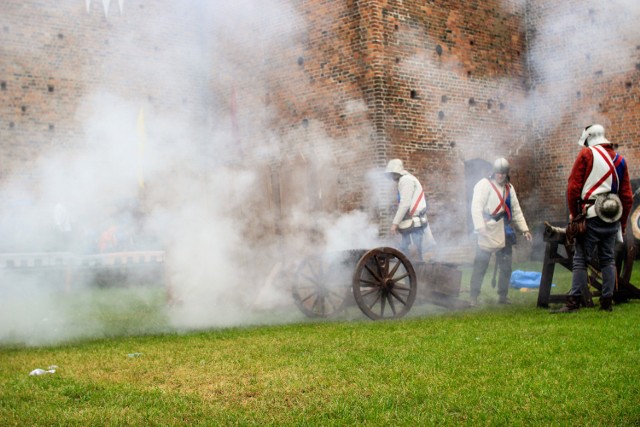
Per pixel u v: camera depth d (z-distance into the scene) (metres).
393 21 10.59
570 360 3.84
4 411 3.20
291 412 3.07
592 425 2.75
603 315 5.50
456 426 2.82
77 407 3.26
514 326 5.11
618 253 6.30
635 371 3.55
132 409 3.18
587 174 5.70
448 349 4.27
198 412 3.10
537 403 3.07
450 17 10.81
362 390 3.39
